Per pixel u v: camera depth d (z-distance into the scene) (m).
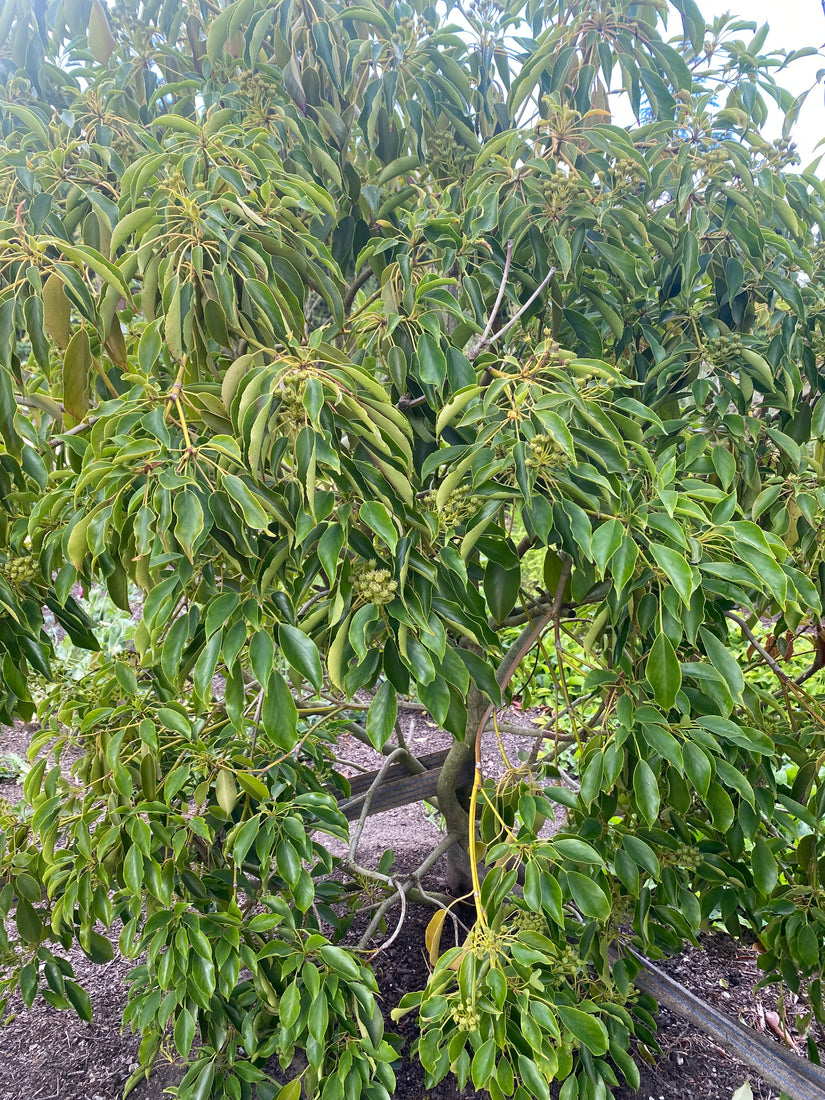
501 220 1.57
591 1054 1.50
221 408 1.20
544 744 3.69
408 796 2.41
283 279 1.39
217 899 1.75
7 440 1.23
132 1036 2.41
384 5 1.97
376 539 1.30
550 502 1.30
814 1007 1.68
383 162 1.82
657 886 1.64
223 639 1.18
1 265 1.21
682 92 1.68
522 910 1.52
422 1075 2.14
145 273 1.28
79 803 1.75
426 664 1.18
